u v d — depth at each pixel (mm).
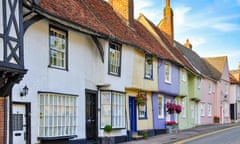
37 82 14023
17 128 12969
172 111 28125
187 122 33906
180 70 31312
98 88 18750
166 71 27875
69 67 16156
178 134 25875
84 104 17250
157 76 25500
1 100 12125
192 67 36500
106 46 18641
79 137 16703
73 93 16359
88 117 17953
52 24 15086
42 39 14414
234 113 54375
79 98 16844
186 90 32656
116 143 19438
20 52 11938
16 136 12906
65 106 15695
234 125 38594
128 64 21141
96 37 17906
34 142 13734
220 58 50844
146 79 23594
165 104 27828
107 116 18891
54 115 14938
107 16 21469
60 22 14828
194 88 35969
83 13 17625
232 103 54562
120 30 21500
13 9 11750
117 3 24812
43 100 14344
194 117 37375
